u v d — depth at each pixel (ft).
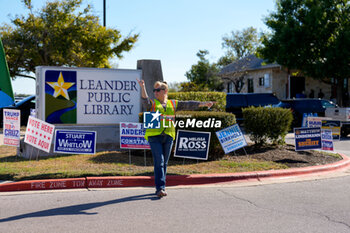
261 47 95.20
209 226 14.10
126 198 18.48
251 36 153.38
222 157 28.99
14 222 14.49
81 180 20.99
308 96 116.57
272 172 23.90
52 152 30.55
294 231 13.64
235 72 129.59
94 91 32.99
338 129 33.45
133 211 16.11
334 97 113.39
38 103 31.32
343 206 17.22
